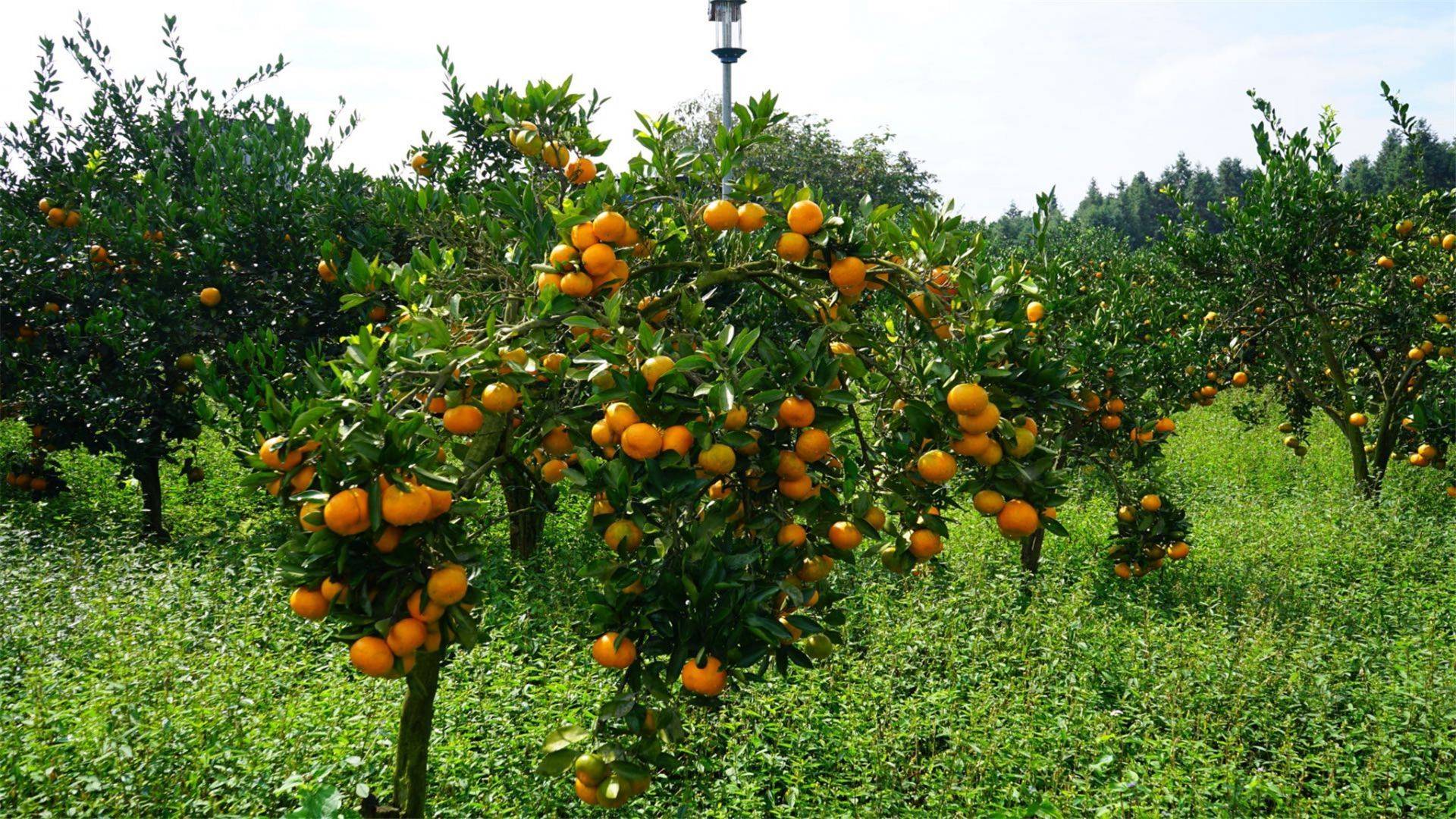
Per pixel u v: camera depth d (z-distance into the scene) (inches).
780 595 127.9
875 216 143.3
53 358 345.7
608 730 124.0
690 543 118.9
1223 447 551.5
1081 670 245.4
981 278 150.3
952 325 134.9
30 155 381.1
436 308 145.5
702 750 211.2
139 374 334.0
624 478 113.7
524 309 136.2
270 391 112.1
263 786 178.1
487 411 123.6
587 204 133.3
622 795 118.8
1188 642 261.0
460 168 350.0
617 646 117.5
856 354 136.6
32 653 236.2
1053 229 932.0
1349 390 439.2
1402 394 427.5
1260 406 653.9
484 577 297.3
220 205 357.1
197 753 183.8
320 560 108.3
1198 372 366.0
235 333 351.3
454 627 112.3
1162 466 466.3
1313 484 467.5
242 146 382.3
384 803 156.7
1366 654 259.9
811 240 128.5
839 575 305.9
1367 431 504.7
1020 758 206.7
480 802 185.2
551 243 154.3
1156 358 331.3
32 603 267.0
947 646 258.2
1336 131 395.9
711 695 117.0
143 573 298.7
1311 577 316.2
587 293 131.4
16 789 169.5
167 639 242.5
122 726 187.5
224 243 350.0
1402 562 330.3
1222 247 421.1
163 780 178.9
